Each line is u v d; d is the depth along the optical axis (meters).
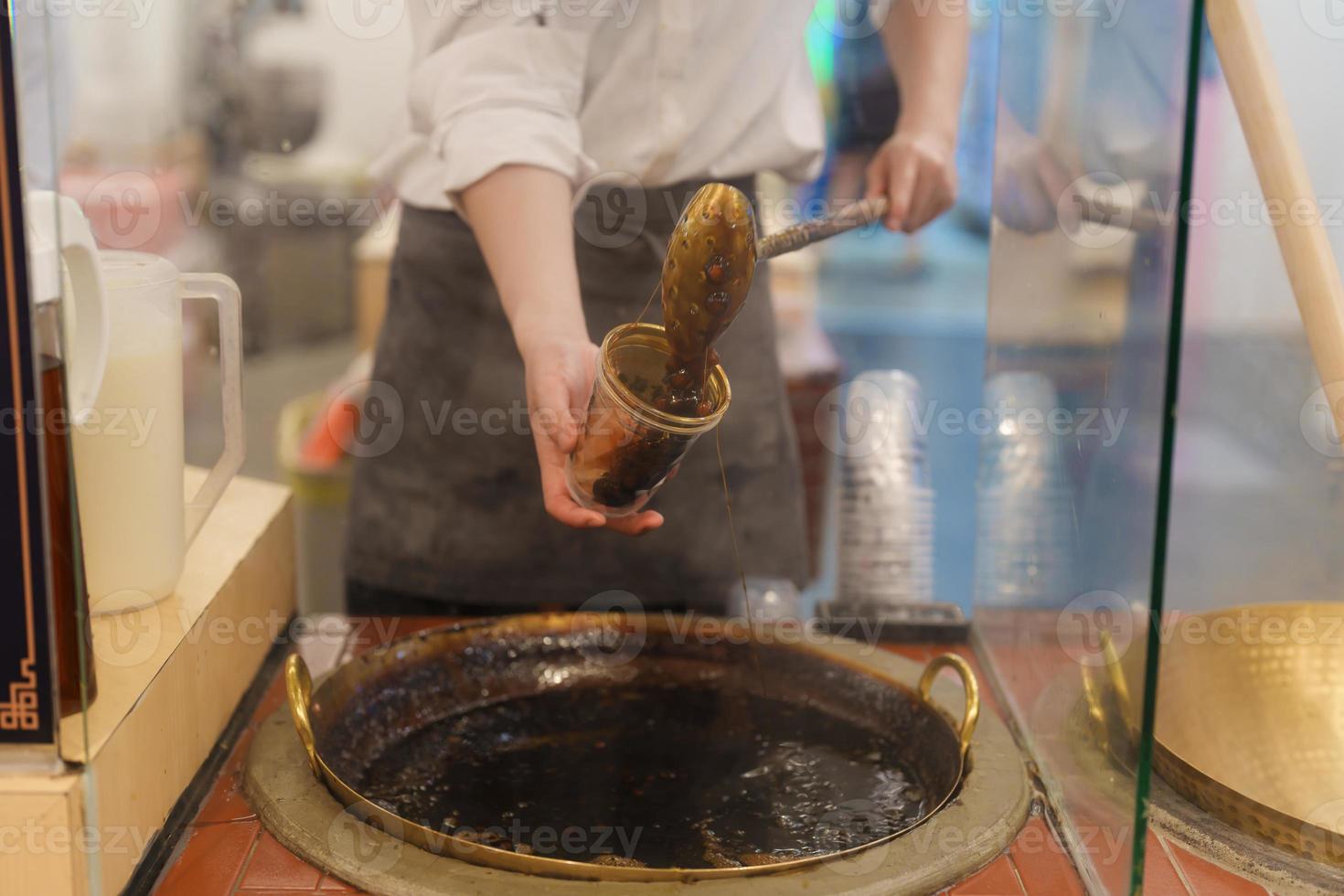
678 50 0.98
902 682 0.90
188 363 1.69
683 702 0.94
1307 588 1.44
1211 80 1.33
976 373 1.17
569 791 0.79
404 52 1.23
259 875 0.68
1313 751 0.85
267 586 0.97
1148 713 0.59
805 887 0.66
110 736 0.63
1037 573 0.85
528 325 0.85
